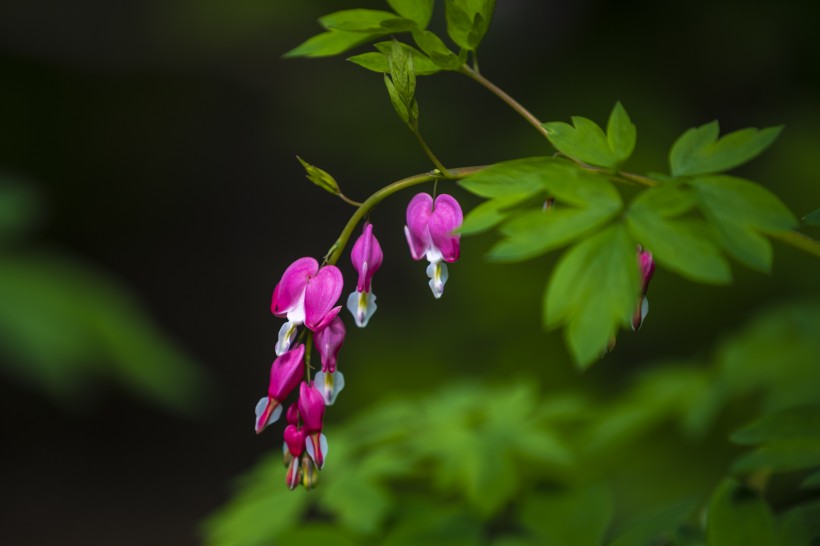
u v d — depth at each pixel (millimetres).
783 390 3662
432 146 11977
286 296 1932
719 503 2307
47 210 13562
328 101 13211
